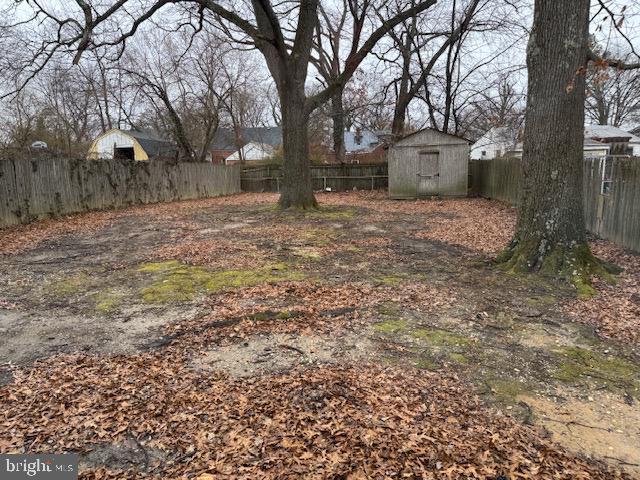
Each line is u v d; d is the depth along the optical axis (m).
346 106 26.11
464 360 3.57
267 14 10.96
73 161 13.80
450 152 17.98
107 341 4.04
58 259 7.44
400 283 5.70
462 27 20.64
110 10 8.45
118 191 15.95
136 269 6.66
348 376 3.29
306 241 8.70
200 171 21.00
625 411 2.88
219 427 2.69
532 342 3.92
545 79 5.67
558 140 5.70
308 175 13.76
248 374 3.36
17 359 3.69
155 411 2.87
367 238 9.01
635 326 4.20
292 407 2.88
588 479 2.24
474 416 2.79
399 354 3.68
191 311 4.78
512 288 5.38
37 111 26.42
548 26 5.57
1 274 6.44
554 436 2.61
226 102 29.52
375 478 2.23
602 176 8.22
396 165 18.41
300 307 4.81
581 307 4.74
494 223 10.66
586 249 5.75
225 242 8.62
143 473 2.32
